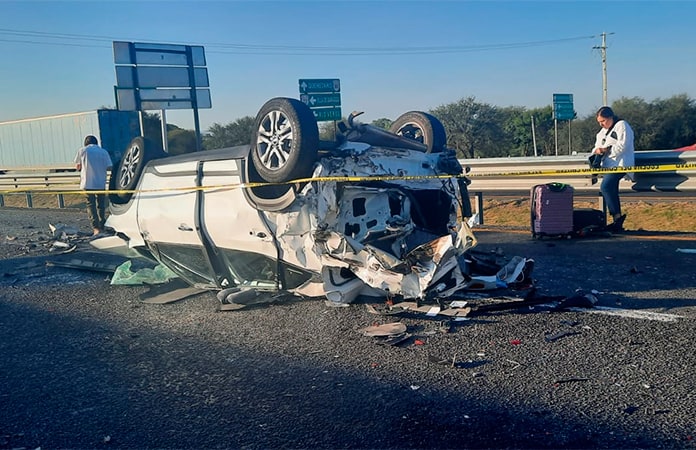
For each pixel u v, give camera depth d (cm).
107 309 619
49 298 679
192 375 428
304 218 542
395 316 532
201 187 621
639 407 347
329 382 402
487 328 492
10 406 390
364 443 322
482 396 370
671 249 780
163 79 1781
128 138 2234
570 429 326
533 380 389
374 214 586
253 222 576
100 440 340
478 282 560
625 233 917
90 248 1027
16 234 1278
